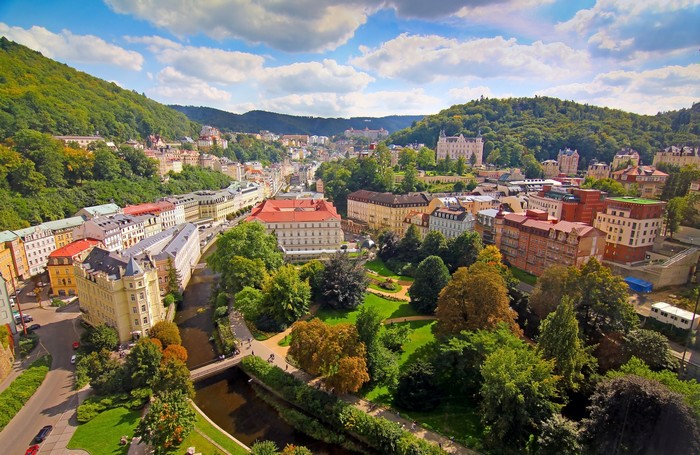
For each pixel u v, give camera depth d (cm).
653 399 5700
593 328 9656
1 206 17400
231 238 14662
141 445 7156
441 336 10081
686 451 5272
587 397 7700
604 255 14912
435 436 7606
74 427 7619
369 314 9112
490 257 13112
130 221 19375
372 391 8956
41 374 9288
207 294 14875
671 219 14375
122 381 8606
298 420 8300
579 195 17188
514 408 6862
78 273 11838
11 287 14575
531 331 11200
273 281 12369
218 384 9631
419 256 16712
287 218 19338
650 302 11625
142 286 10594
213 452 7081
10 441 7288
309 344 8700
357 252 19200
